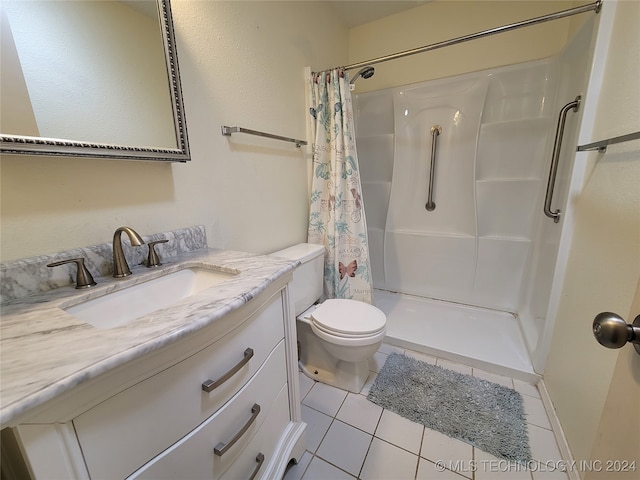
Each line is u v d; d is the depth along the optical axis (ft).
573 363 3.56
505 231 6.64
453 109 6.67
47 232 2.36
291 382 3.30
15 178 2.16
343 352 4.25
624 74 3.04
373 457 3.60
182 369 1.84
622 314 2.61
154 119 2.99
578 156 3.88
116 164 2.77
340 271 5.77
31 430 1.26
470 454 3.60
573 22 5.13
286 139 4.91
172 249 3.27
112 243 2.68
